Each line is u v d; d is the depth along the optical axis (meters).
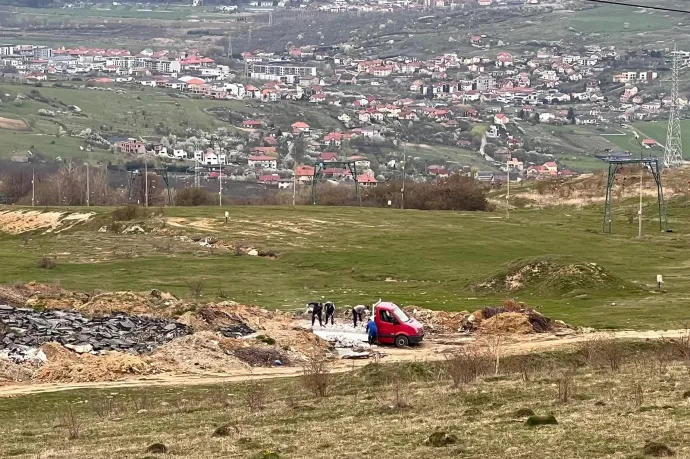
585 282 100.62
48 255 133.12
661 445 37.03
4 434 48.66
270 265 125.88
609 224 157.00
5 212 181.12
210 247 140.50
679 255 132.88
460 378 56.75
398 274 117.75
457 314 84.69
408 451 39.78
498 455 38.19
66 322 75.88
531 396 50.03
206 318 80.19
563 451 38.03
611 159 164.12
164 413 52.75
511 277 103.56
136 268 121.88
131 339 73.50
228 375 65.44
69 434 47.50
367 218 164.50
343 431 44.47
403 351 73.38
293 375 64.88
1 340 70.19
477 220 165.00
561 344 68.94
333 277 116.50
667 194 194.50
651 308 89.06
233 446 42.44
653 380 51.94
